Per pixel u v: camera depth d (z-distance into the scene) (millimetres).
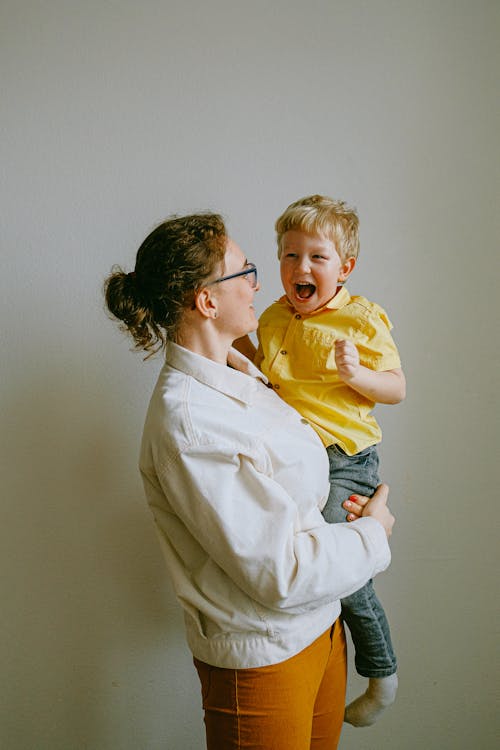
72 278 1578
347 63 1596
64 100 1544
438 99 1614
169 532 1208
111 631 1659
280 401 1283
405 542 1707
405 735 1755
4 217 1552
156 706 1691
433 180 1628
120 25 1544
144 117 1563
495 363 1684
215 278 1156
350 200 1617
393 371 1304
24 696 1656
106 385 1606
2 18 1517
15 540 1619
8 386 1583
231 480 1085
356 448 1314
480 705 1760
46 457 1608
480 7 1603
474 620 1747
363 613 1333
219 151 1586
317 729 1335
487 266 1655
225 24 1566
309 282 1290
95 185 1564
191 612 1176
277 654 1124
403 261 1639
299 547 1083
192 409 1105
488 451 1707
